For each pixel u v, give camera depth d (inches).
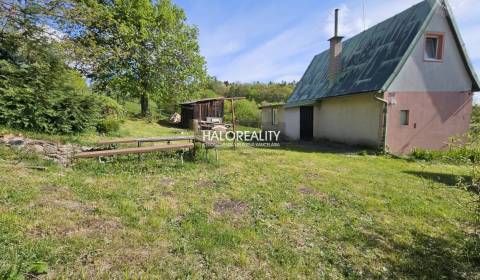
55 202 154.4
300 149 457.4
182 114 842.2
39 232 120.1
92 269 99.9
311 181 241.4
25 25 341.1
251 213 164.4
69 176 207.0
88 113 363.6
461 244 138.2
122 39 722.2
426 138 429.7
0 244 105.3
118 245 116.8
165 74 825.5
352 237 140.7
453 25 411.2
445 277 112.4
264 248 125.9
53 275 94.0
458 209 184.4
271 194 200.4
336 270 114.0
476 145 144.6
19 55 350.6
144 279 97.1
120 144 343.3
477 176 135.8
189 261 111.0
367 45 517.3
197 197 185.3
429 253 129.7
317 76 669.3
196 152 314.5
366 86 437.1
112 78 752.3
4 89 279.9
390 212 177.9
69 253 107.3
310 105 607.8
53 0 346.0
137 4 761.0
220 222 148.2
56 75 349.4
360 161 355.9
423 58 415.8
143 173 236.5
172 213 154.9
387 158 387.2
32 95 300.2
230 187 212.7
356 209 180.2
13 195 154.2
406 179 265.4
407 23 436.8
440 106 429.7
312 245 131.5
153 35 776.3
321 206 182.2
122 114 561.0
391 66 411.2
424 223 162.9
